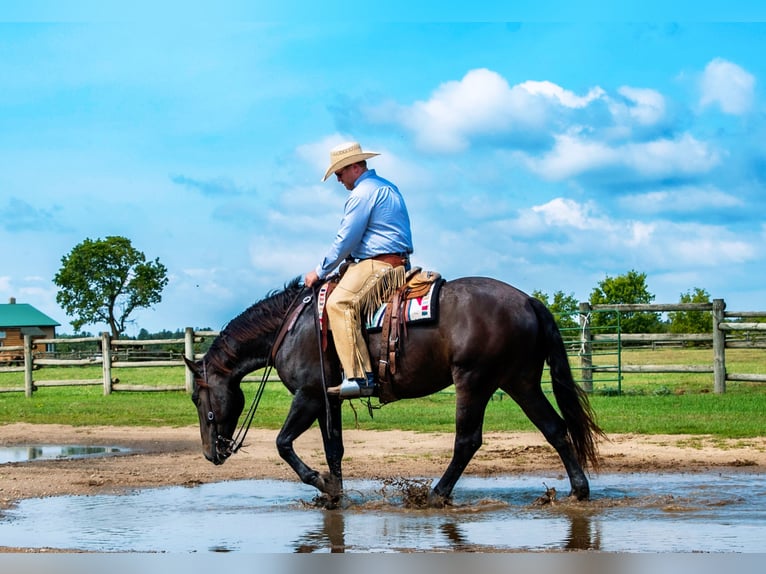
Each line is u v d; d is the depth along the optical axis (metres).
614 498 7.49
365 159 7.80
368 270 7.43
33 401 20.69
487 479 8.86
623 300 69.44
